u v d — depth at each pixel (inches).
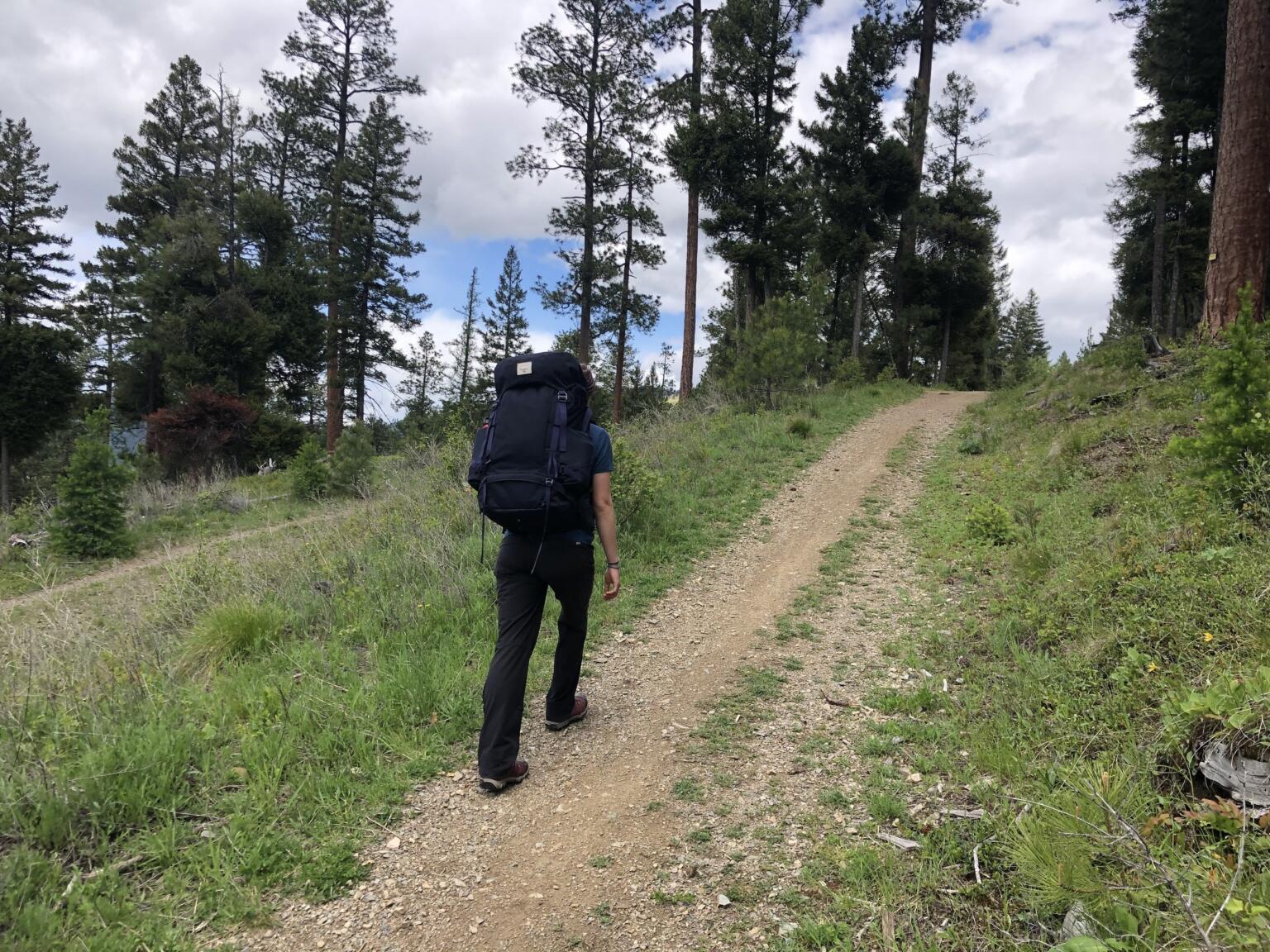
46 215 1333.7
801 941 89.8
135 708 141.6
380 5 1228.5
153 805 113.1
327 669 168.7
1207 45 856.3
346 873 104.4
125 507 577.9
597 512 138.6
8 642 169.8
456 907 99.3
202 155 1381.6
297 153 1326.3
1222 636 132.3
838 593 238.8
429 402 1845.5
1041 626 172.6
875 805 116.1
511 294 1929.1
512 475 125.3
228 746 132.4
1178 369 400.2
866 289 1520.7
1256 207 386.9
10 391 1057.5
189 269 1190.9
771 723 152.8
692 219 930.1
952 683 162.9
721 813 120.4
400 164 1369.3
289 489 730.2
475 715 151.6
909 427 590.2
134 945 87.1
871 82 1109.7
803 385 746.2
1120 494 257.3
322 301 1298.0
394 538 291.6
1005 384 930.1
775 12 952.3
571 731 151.7
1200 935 67.1
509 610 133.6
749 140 944.3
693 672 182.4
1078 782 98.0
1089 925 78.4
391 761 135.2
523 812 122.1
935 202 1336.1
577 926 95.5
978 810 111.6
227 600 216.1
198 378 1152.8
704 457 454.6
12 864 94.3
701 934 93.0
